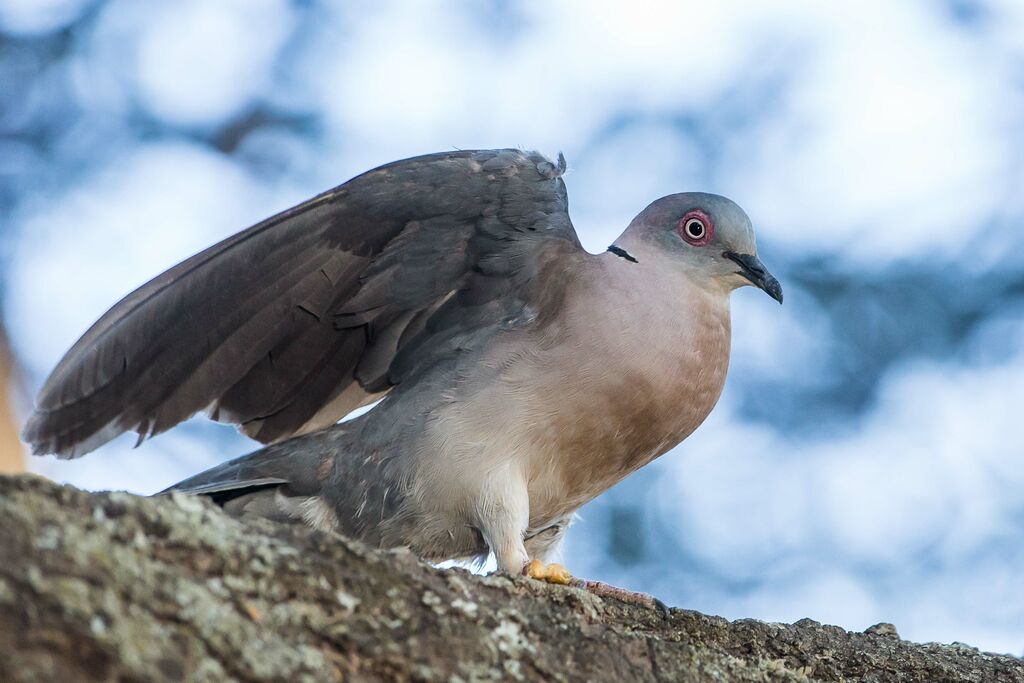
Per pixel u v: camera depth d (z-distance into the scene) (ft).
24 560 19.51
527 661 24.18
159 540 21.79
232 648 20.47
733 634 29.66
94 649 18.94
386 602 23.30
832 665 29.43
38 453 32.14
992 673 29.86
